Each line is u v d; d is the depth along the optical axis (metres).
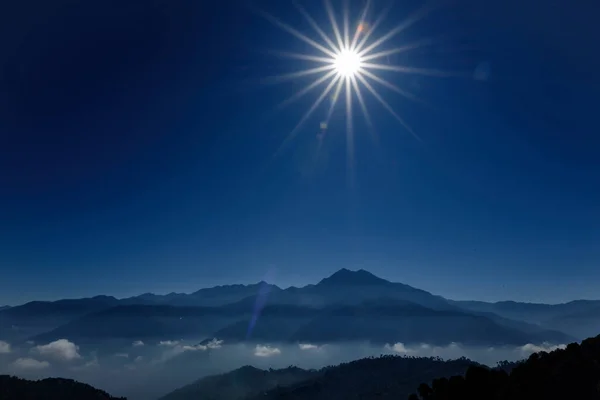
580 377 58.47
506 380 65.88
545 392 58.12
